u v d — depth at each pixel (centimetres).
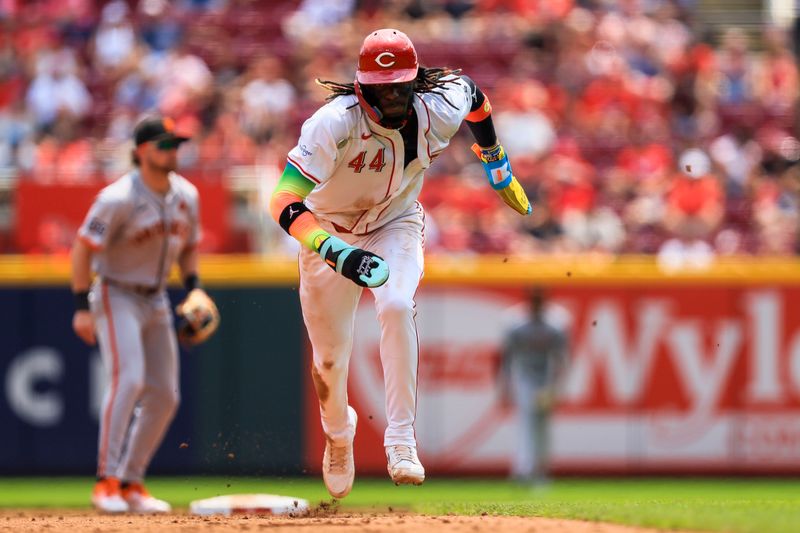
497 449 4194
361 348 4184
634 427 4216
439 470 4188
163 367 2738
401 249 1794
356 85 1662
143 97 5459
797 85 5875
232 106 5359
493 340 4203
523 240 4834
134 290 2680
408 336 1759
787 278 4231
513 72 5669
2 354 4125
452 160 5131
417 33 5788
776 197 5256
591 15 5903
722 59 5891
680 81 5722
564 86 5603
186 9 5878
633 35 5847
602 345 4228
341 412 1977
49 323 4134
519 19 5844
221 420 4106
